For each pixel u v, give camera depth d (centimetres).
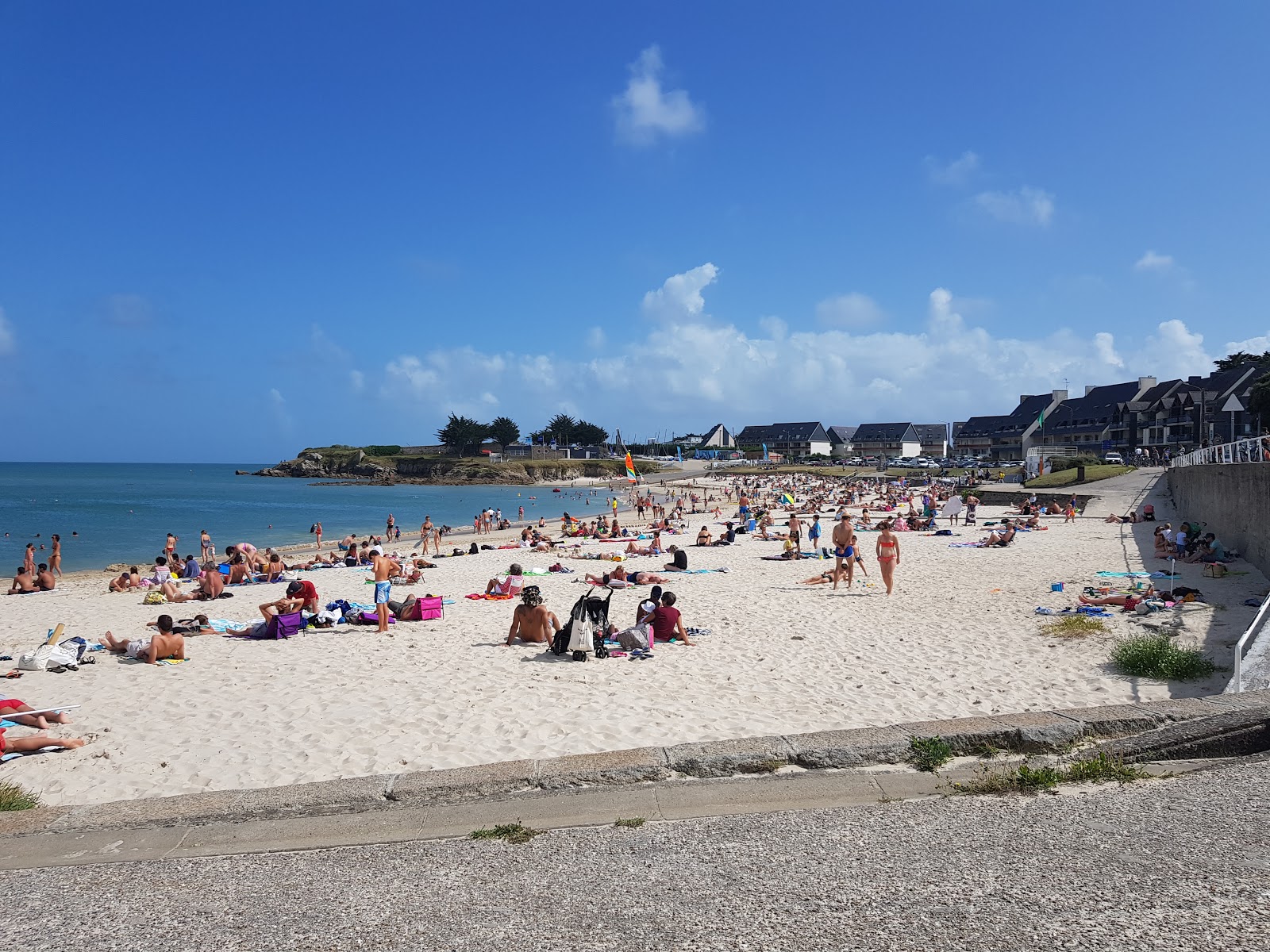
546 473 13050
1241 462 2078
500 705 887
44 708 859
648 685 960
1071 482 5072
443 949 334
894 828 441
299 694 961
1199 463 2858
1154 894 348
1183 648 1012
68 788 687
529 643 1223
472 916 362
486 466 12656
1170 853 388
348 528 4906
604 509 7075
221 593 1891
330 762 732
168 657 1158
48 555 3412
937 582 1775
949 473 8919
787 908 353
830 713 833
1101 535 2728
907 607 1471
